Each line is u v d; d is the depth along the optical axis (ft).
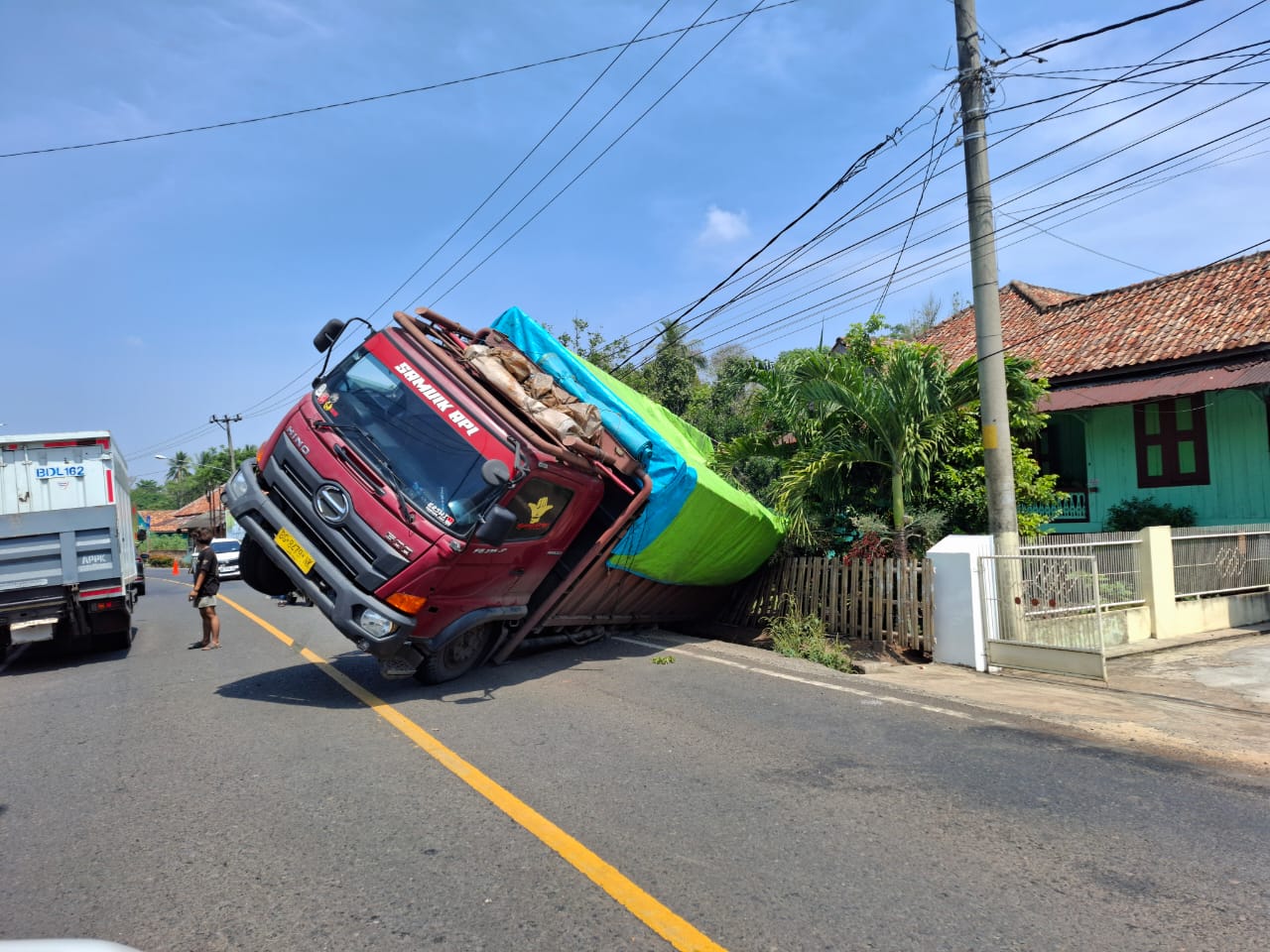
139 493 377.50
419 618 21.38
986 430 31.01
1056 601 30.76
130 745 19.22
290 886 12.00
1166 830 14.38
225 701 23.36
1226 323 47.50
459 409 22.17
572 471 23.85
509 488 21.31
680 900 11.61
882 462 34.94
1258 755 19.16
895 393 33.22
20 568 33.53
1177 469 48.62
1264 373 40.73
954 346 64.54
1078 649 27.30
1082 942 10.68
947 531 35.86
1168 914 11.41
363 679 25.85
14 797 15.92
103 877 12.34
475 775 16.65
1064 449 55.36
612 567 29.04
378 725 20.39
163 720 21.45
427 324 25.18
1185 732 21.04
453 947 10.37
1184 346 47.19
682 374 80.43
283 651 32.94
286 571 22.41
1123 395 45.39
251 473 23.73
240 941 10.50
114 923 10.96
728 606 40.19
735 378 39.09
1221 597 37.45
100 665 32.22
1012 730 20.80
